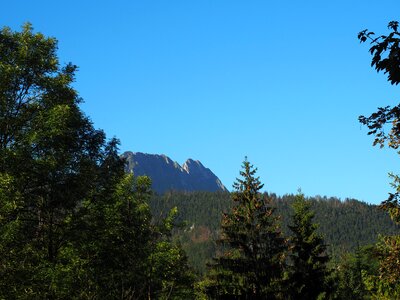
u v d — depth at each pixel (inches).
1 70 706.2
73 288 679.7
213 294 1455.5
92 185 747.4
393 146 404.2
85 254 746.2
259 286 1445.6
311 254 1635.1
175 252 973.2
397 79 299.6
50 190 695.1
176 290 1024.9
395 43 295.0
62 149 719.7
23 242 643.5
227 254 1528.1
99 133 786.8
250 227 1498.5
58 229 743.7
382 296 844.6
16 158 648.4
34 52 750.5
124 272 818.2
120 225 850.8
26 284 614.5
